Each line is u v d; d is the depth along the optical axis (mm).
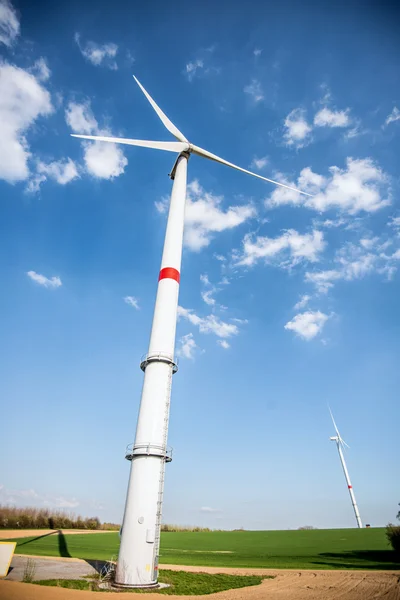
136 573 23594
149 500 25500
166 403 28938
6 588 20375
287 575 32625
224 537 88375
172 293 32969
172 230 36344
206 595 22812
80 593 20859
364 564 42000
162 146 42344
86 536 78938
